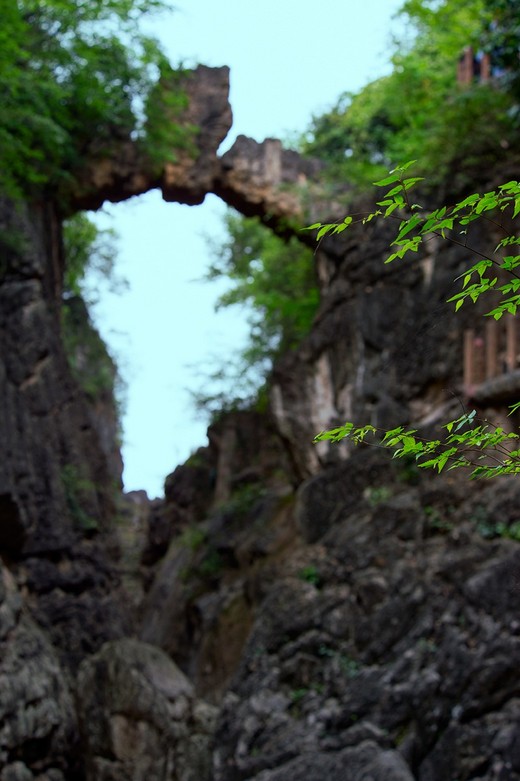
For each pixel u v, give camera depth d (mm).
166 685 20203
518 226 21703
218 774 19219
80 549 21953
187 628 27844
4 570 19797
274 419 24859
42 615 21047
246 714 19500
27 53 21750
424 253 23359
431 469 21188
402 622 19203
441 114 23906
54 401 22234
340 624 19844
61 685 19672
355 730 18422
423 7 26688
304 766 18281
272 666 19938
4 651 18672
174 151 25500
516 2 23078
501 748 17125
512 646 17812
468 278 5047
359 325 23984
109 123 24797
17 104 22344
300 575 20859
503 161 22891
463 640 18312
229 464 30109
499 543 19047
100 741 19609
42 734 18781
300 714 19172
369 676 18891
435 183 23266
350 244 24797
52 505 21547
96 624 21672
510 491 19594
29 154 22297
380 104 28266
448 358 22344
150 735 19625
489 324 21250
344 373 24078
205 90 25984
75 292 33469
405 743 17922
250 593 24547
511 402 20266
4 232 21984
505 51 23188
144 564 32406
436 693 18109
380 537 20562
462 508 20062
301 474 24531
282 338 28750
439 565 19344
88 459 23578
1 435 20688
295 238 26766
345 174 26031
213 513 29484
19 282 22188
